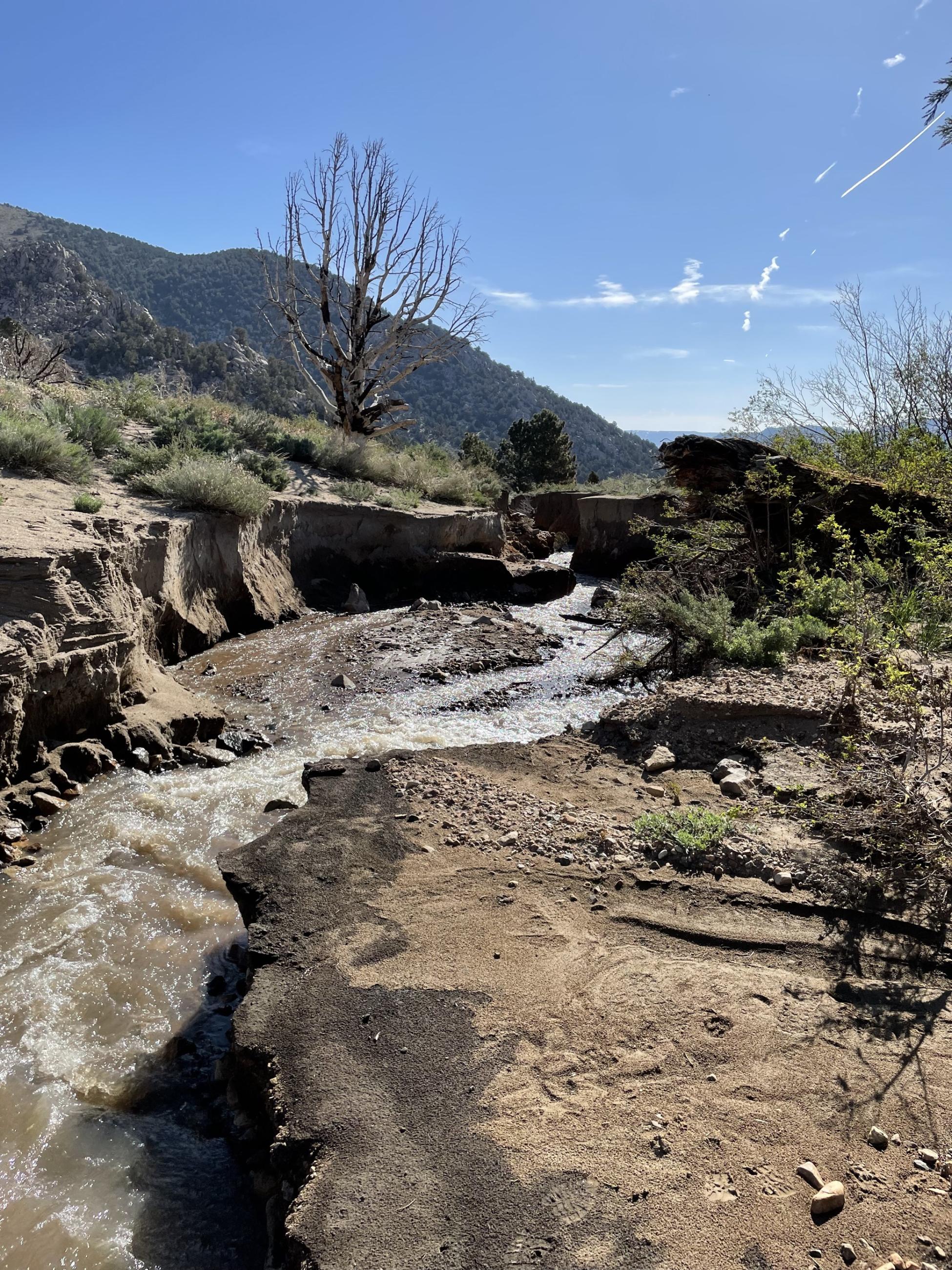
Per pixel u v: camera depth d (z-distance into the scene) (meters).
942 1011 3.22
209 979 4.66
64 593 7.51
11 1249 2.94
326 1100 2.94
